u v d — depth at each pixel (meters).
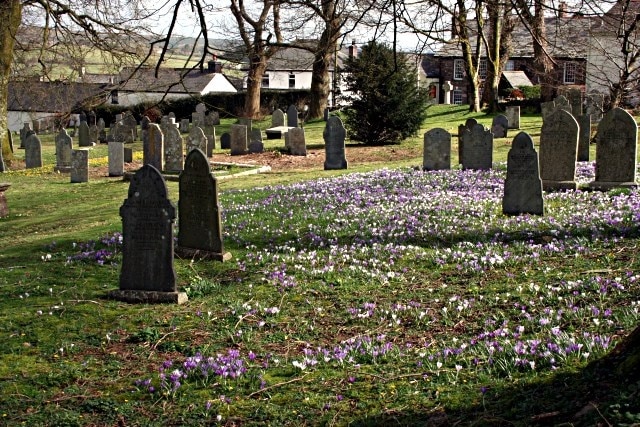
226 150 36.03
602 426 4.59
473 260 10.30
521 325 7.61
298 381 6.82
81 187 25.53
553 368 6.09
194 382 7.00
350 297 9.25
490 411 5.57
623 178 15.64
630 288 8.34
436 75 74.69
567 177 16.05
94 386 7.09
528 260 10.12
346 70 33.81
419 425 5.64
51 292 10.02
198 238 11.68
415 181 18.52
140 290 9.55
